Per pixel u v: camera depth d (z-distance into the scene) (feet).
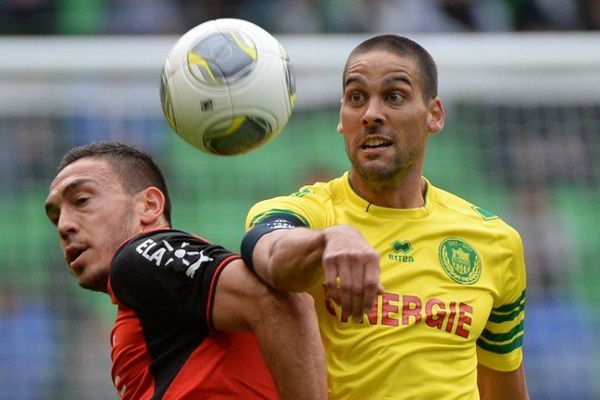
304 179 122.52
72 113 117.19
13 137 117.80
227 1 143.95
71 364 115.34
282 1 143.13
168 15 144.15
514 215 121.08
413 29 141.79
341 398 50.14
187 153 122.93
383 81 51.65
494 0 145.69
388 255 52.06
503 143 121.70
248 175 123.65
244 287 44.52
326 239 40.01
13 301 116.88
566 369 115.85
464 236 53.62
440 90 115.14
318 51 112.98
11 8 144.46
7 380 114.11
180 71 49.44
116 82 115.85
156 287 46.19
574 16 144.97
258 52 49.73
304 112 121.39
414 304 51.26
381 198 52.95
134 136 119.65
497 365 57.31
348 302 38.83
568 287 118.73
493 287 53.78
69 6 145.48
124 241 49.75
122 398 49.11
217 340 46.68
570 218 120.47
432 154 122.42
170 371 46.70
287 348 44.19
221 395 46.34
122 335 47.75
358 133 51.88
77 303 117.39
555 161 121.08
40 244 118.62
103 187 50.06
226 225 122.31
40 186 118.83
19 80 113.80
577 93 118.62
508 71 114.52
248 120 49.37
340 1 142.00
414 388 50.16
